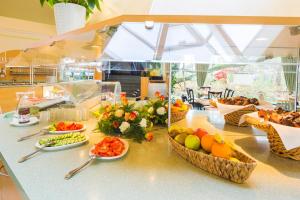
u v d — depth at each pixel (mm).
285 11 1042
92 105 1668
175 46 869
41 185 592
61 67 2053
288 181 635
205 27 612
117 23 622
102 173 667
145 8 1478
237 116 1190
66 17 1123
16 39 2051
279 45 865
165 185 597
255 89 1271
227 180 626
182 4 1375
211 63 1199
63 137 983
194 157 711
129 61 1210
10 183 1031
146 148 909
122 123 1066
